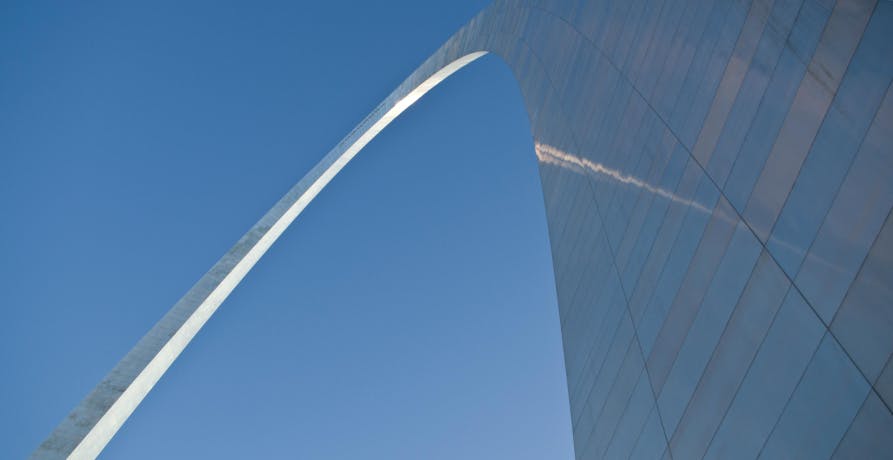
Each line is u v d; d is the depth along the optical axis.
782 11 11.80
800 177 10.45
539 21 32.09
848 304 8.90
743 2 13.40
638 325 16.00
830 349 9.16
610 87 20.94
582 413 19.66
